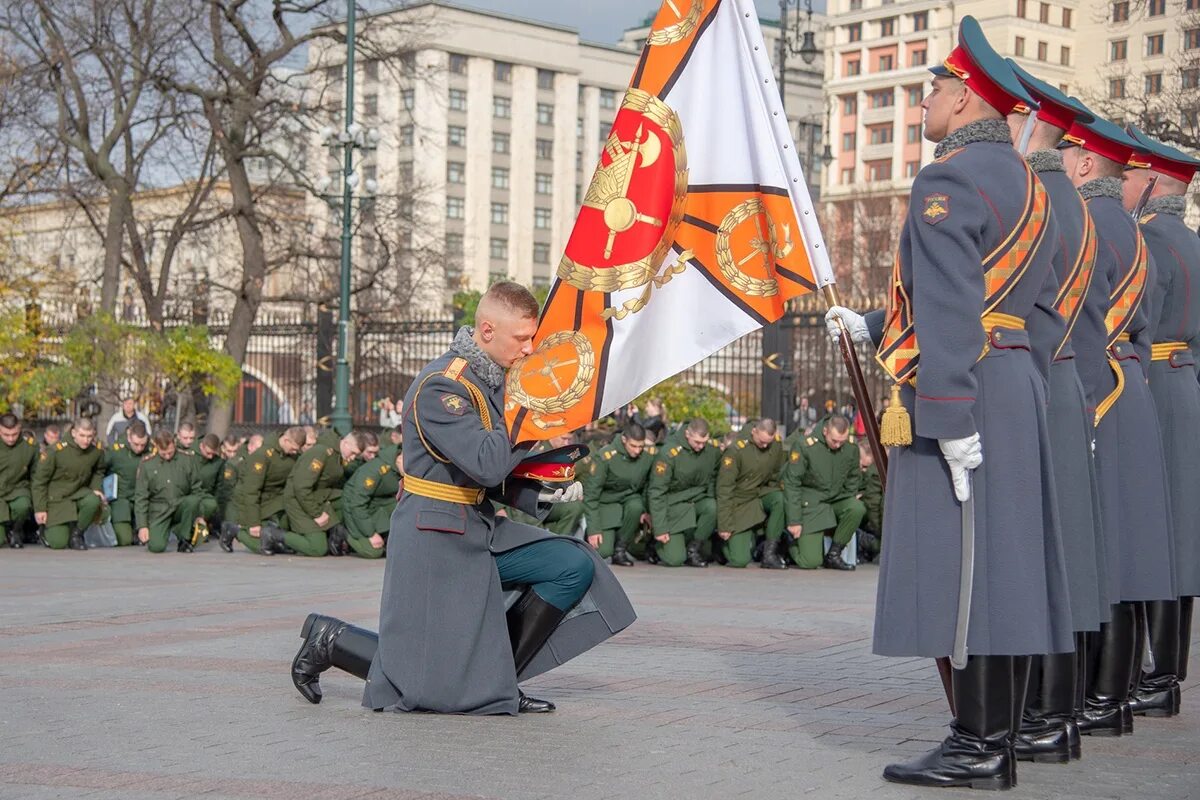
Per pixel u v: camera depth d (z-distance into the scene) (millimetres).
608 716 5730
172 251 28172
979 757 4516
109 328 22719
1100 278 5570
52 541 16531
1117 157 5957
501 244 99938
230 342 27609
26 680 6688
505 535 5789
